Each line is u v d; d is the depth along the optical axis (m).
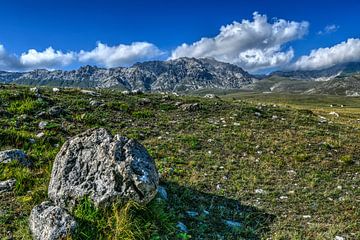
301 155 19.67
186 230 10.82
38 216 9.63
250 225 11.77
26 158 14.33
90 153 11.16
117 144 11.12
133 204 10.02
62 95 29.33
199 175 15.88
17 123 20.16
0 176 12.70
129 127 23.20
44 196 11.41
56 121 21.83
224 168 17.23
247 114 30.38
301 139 23.66
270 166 17.97
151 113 27.00
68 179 10.77
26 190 11.98
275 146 21.66
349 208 13.36
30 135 18.09
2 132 17.14
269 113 32.97
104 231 9.43
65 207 10.34
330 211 13.09
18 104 23.78
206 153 19.38
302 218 12.42
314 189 15.29
